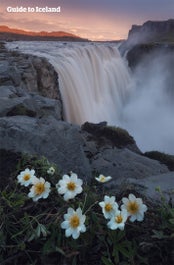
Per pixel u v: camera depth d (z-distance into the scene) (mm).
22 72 10844
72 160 3859
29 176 2365
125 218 1918
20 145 3420
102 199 2350
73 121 13852
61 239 2066
